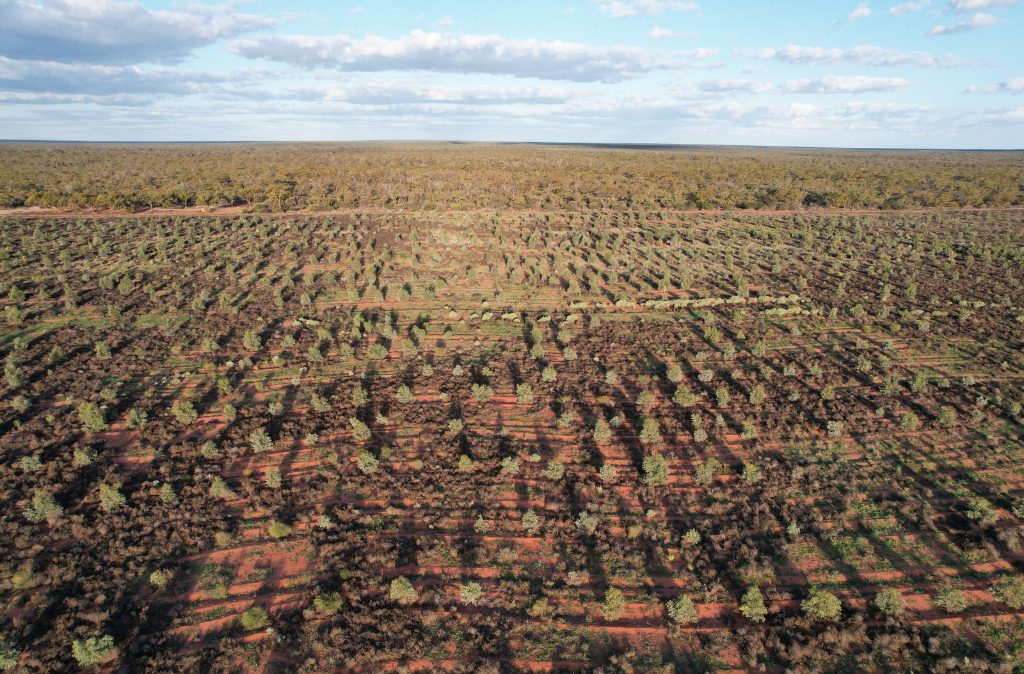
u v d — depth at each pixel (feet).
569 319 217.15
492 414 154.20
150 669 84.69
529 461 134.10
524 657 87.86
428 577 102.47
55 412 150.92
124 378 169.99
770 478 129.08
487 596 98.37
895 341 202.49
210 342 188.14
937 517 116.67
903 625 92.94
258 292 247.29
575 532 113.29
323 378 172.45
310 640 89.97
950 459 135.54
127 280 246.06
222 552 106.83
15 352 184.03
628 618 94.84
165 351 187.21
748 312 231.91
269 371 176.55
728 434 146.10
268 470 123.65
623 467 133.39
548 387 167.94
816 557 107.76
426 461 133.80
